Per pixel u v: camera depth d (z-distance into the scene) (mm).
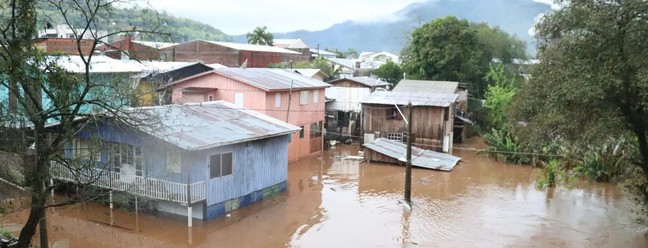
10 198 13492
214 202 19172
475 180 28000
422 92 39656
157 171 18844
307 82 33969
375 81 46969
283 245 17000
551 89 14938
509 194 24938
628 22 13375
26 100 10414
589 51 14227
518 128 18891
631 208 22438
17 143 10883
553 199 24016
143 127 13047
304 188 25016
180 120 20422
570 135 16047
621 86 13922
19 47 9586
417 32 50594
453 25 48812
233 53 57375
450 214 21125
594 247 17438
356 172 29297
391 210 21516
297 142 31984
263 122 23109
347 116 41406
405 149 33469
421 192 24859
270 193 22812
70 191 19797
